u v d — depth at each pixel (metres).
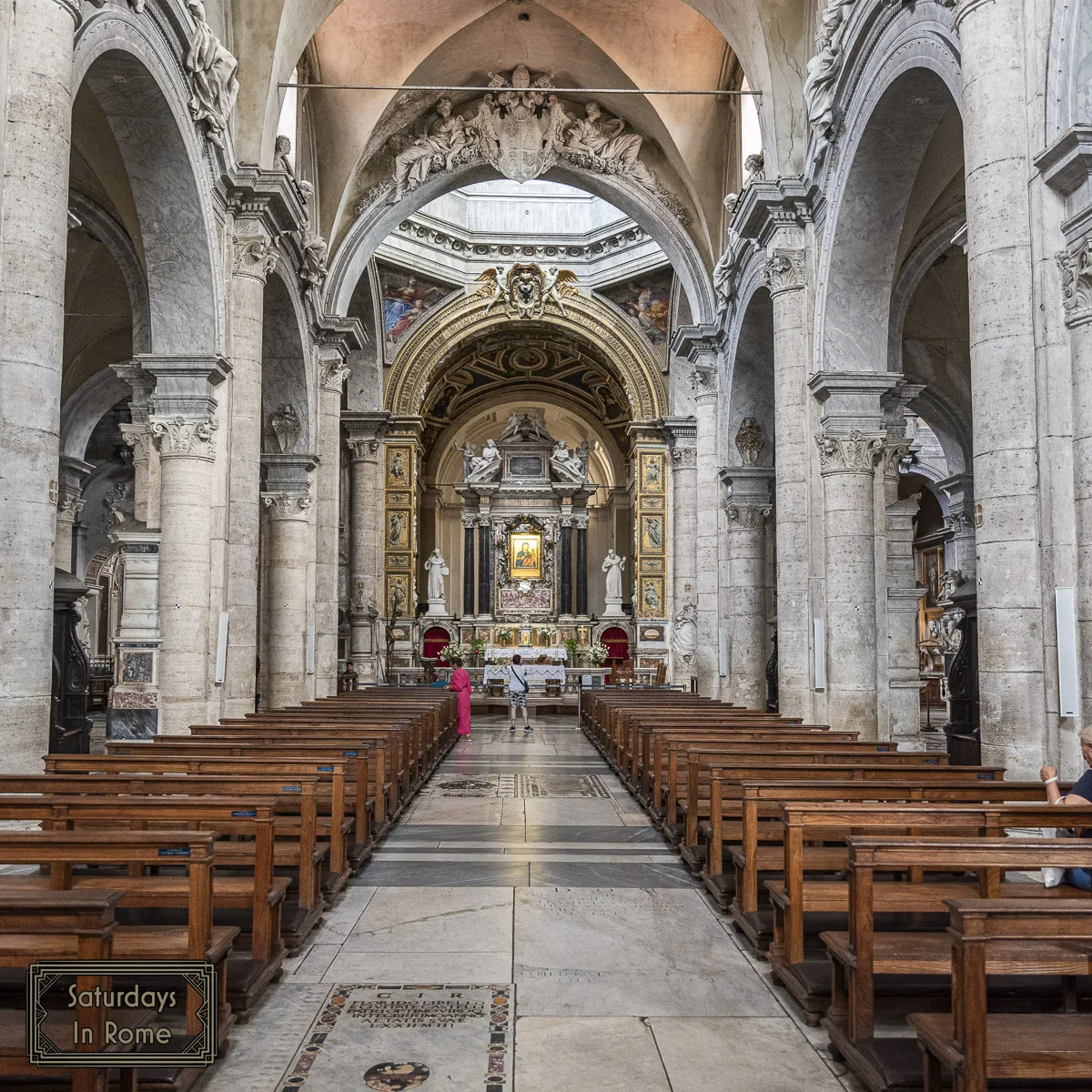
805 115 15.85
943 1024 4.07
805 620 15.08
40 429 7.68
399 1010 5.62
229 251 14.79
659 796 11.14
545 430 44.03
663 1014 5.60
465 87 20.45
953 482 25.84
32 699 7.54
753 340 20.03
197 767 7.92
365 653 30.88
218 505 14.27
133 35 10.78
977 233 8.43
